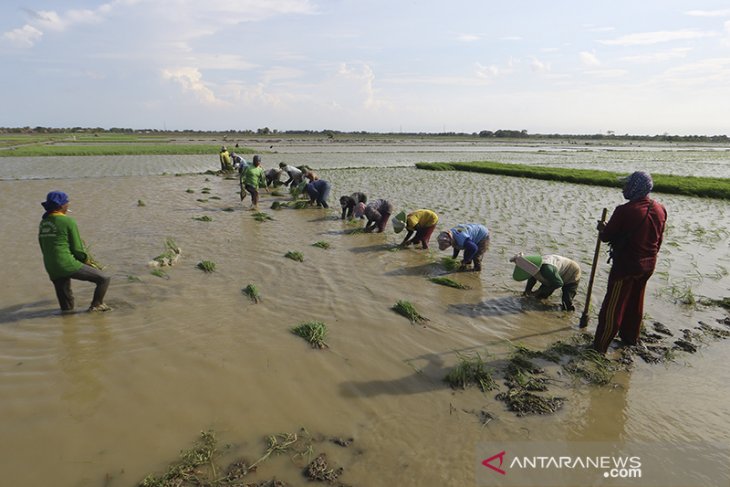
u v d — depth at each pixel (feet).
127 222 45.44
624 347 21.61
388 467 13.48
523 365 19.57
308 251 36.86
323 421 15.57
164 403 16.25
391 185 81.35
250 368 18.71
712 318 25.08
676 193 78.69
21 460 13.34
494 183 87.56
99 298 23.67
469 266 33.71
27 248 34.96
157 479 12.60
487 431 15.34
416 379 18.42
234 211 53.52
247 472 13.14
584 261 34.81
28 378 17.58
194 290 27.22
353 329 22.67
